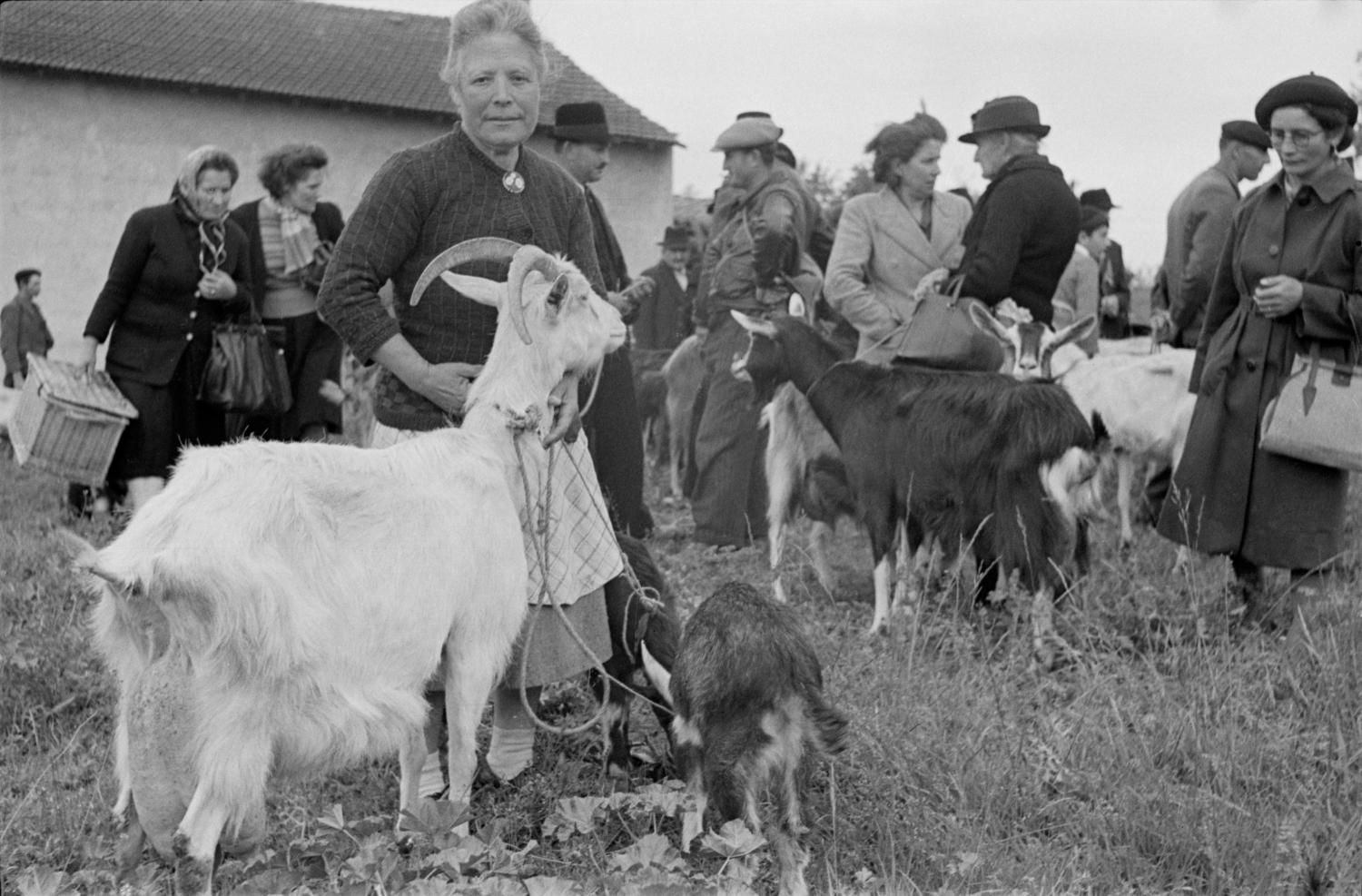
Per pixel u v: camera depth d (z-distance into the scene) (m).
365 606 4.32
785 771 4.76
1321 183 7.11
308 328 10.77
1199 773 5.43
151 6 26.62
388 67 27.03
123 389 9.79
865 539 10.10
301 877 4.43
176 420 9.98
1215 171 10.75
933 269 9.19
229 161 9.83
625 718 5.76
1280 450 6.95
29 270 19.81
